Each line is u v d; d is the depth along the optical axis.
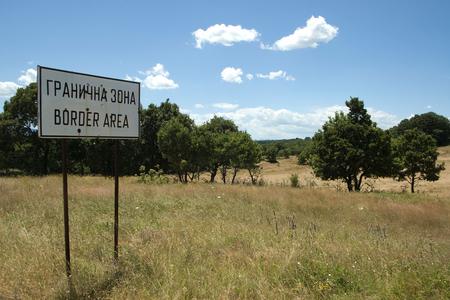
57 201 13.14
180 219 10.12
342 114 33.91
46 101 5.11
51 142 51.69
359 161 31.72
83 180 25.59
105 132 5.86
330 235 8.82
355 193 23.86
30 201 12.70
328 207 15.84
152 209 12.26
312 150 34.66
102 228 8.86
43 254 5.96
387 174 33.06
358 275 5.42
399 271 5.39
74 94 5.43
